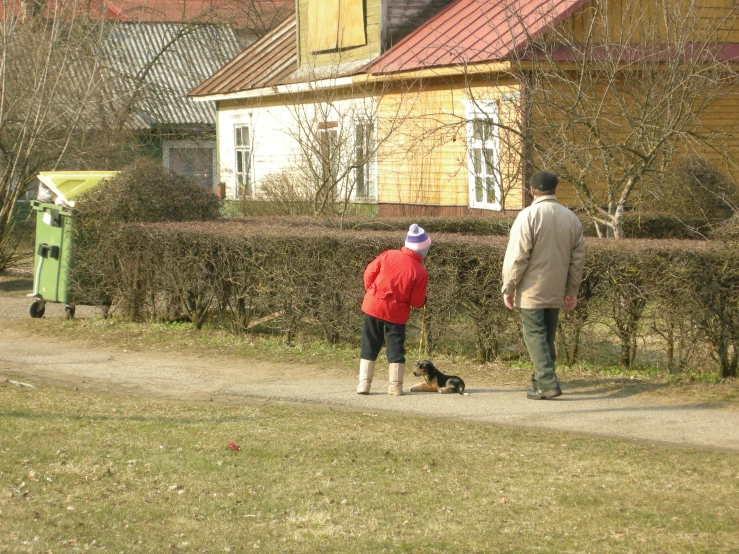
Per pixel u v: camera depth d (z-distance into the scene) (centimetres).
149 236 2122
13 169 3259
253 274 1939
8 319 2369
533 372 1595
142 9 6266
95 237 2245
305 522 913
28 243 3766
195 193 2350
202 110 6084
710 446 1179
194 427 1278
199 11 7050
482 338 1681
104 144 3988
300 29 4228
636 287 1533
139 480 1038
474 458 1130
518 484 1029
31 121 3353
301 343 1884
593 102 2212
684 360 1535
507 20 2467
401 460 1121
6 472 1052
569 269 1438
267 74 4425
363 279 1650
